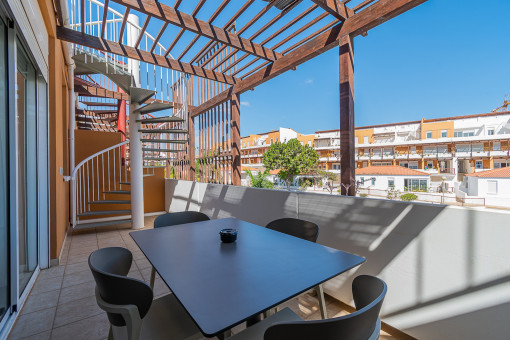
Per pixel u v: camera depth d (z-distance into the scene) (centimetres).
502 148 1794
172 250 128
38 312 183
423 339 146
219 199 376
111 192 477
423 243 146
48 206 264
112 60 427
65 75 403
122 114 691
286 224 184
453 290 133
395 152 2269
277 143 1959
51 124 270
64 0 251
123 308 87
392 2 187
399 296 157
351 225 187
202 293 82
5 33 162
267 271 101
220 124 429
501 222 117
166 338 99
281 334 60
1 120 161
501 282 117
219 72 383
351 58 228
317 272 99
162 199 618
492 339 120
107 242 370
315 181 1908
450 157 1986
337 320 58
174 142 467
